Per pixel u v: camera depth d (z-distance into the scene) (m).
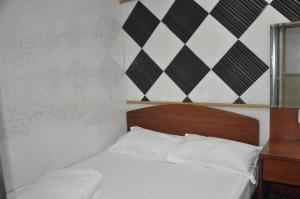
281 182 1.91
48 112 2.17
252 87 2.38
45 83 2.14
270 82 2.23
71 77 2.37
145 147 2.52
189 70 2.65
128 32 2.94
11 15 1.88
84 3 2.47
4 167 1.87
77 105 2.44
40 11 2.08
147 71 2.89
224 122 2.51
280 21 2.21
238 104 2.45
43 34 2.11
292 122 2.22
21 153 1.98
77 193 1.43
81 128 2.49
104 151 2.71
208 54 2.54
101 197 1.70
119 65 2.95
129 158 2.50
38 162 2.11
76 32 2.40
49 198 1.37
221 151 2.18
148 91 2.91
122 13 2.95
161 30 2.74
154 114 2.86
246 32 2.35
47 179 1.58
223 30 2.44
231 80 2.46
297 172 1.84
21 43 1.95
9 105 1.89
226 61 2.47
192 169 2.17
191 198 1.75
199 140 2.37
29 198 1.41
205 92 2.61
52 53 2.19
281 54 2.17
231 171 2.06
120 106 2.98
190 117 2.67
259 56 2.33
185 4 2.59
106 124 2.79
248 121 2.39
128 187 1.94
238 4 2.35
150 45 2.83
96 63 2.64
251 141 2.40
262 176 1.96
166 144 2.51
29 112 2.03
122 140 2.71
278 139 2.29
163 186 1.93
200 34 2.55
